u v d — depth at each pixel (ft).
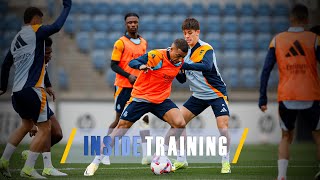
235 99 195.83
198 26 96.58
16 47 85.05
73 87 225.15
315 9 221.25
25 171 86.07
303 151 159.74
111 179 86.43
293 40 77.46
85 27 249.14
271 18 264.72
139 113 93.25
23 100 84.38
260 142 194.29
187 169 104.12
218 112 98.68
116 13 259.19
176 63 90.74
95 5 262.26
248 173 97.76
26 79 84.23
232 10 265.34
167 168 93.76
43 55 85.76
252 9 266.57
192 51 96.63
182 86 209.97
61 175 92.38
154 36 248.93
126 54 109.50
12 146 87.81
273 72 225.76
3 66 87.92
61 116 189.16
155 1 267.80
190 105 101.45
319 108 77.15
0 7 246.88
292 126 78.43
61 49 233.96
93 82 226.99
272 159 128.98
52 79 187.11
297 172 103.40
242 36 255.91
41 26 85.25
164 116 93.91
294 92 76.59
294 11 78.64
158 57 90.12
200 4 268.41
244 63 241.76
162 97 93.09
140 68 86.99
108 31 249.96
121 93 111.14
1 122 183.11
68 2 86.33
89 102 190.80
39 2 237.66
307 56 77.05
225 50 248.32
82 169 104.53
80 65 231.30
